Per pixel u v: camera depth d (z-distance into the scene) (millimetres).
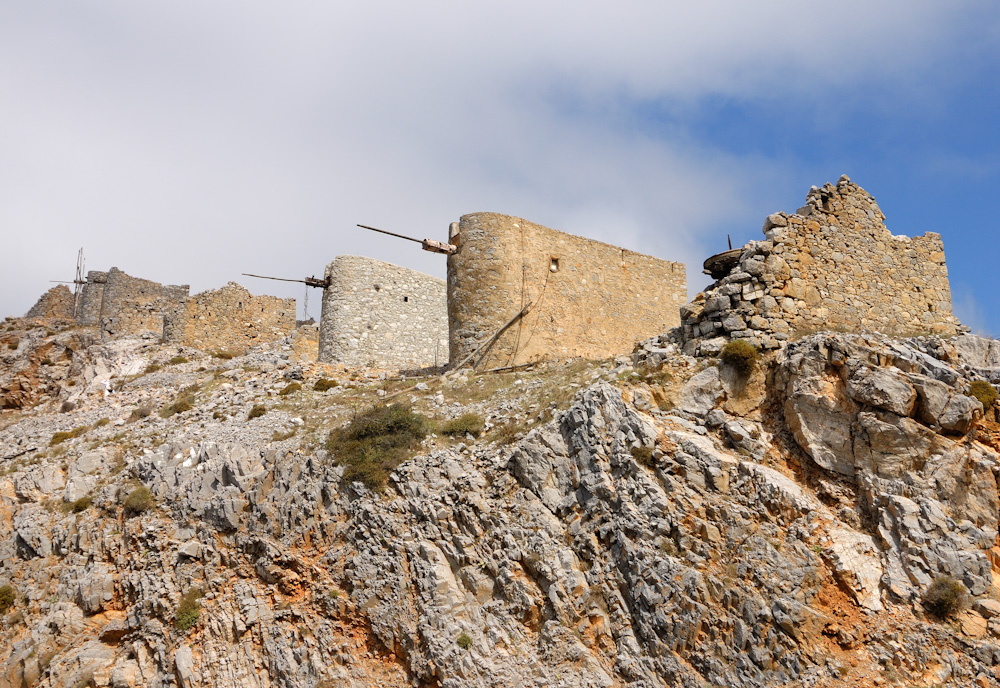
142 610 18797
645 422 16016
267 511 19062
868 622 12445
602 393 16922
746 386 16328
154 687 17453
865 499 14062
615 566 14805
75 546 21344
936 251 20109
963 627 12039
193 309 41094
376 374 30750
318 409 24906
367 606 16344
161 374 35281
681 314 18625
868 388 14555
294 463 19781
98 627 19375
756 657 12594
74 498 23219
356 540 17375
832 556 13086
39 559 21531
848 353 15312
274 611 17469
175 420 26938
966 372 15320
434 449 19031
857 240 18781
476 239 26109
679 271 30266
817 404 15070
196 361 38188
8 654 19156
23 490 23938
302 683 15938
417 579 16094
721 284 18391
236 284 42875
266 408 25891
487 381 23484
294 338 35281
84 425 29188
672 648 13391
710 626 13281
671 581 13883
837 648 12344
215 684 16938
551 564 15242
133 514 21141
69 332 45125
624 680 13523
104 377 36906
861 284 18391
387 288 35031
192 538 19906
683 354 17812
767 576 13258
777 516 14008
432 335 36062
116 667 18125
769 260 17500
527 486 16734
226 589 18578
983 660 11594
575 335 26453
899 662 11953
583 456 16375
